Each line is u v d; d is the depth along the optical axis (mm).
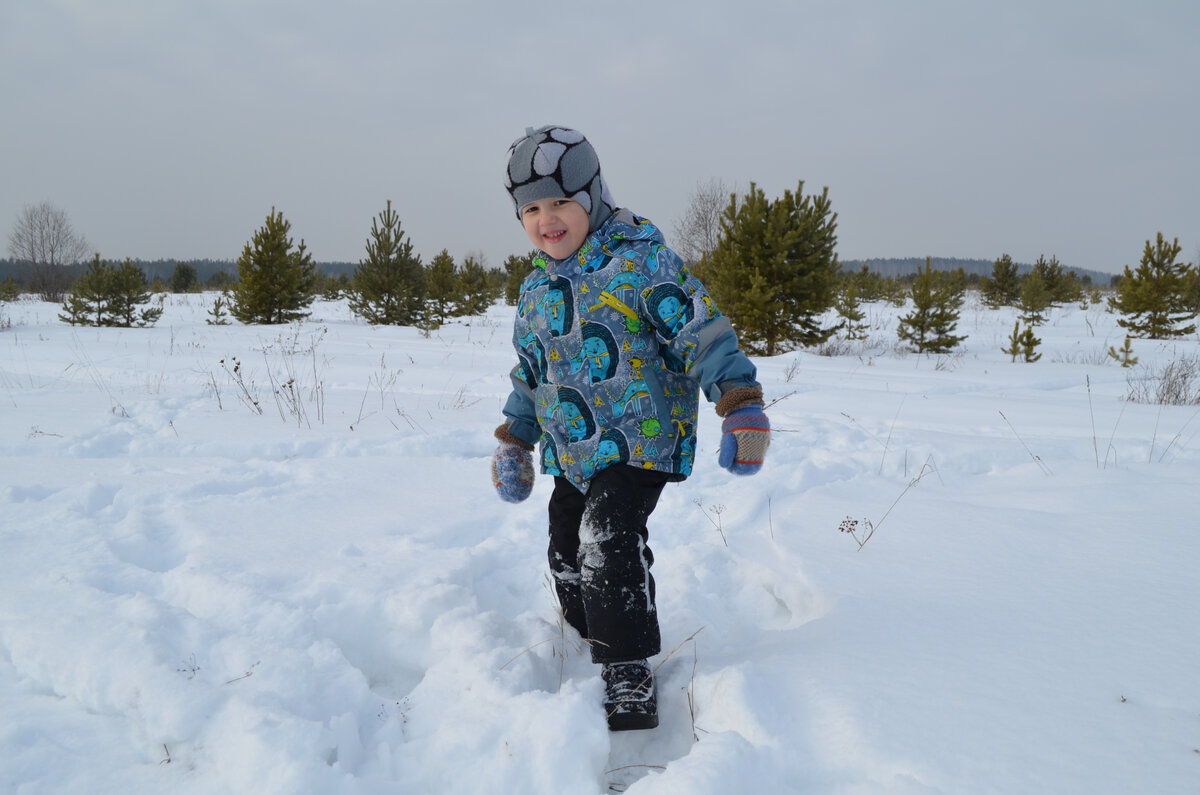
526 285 2045
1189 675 1676
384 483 3740
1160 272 19344
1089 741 1443
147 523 2982
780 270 14016
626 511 1838
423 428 5121
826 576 2490
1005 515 3111
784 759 1500
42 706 1747
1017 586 2311
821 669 1800
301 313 20688
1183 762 1358
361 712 1776
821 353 14977
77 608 2102
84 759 1558
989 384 9406
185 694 1654
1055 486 3717
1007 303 32844
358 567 2516
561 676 1979
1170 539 2676
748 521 3254
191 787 1472
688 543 3090
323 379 7844
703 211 36500
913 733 1506
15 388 6699
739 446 1738
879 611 2170
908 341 17531
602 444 1868
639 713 1745
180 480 3658
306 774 1430
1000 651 1843
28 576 2371
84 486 3400
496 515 3266
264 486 3736
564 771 1516
